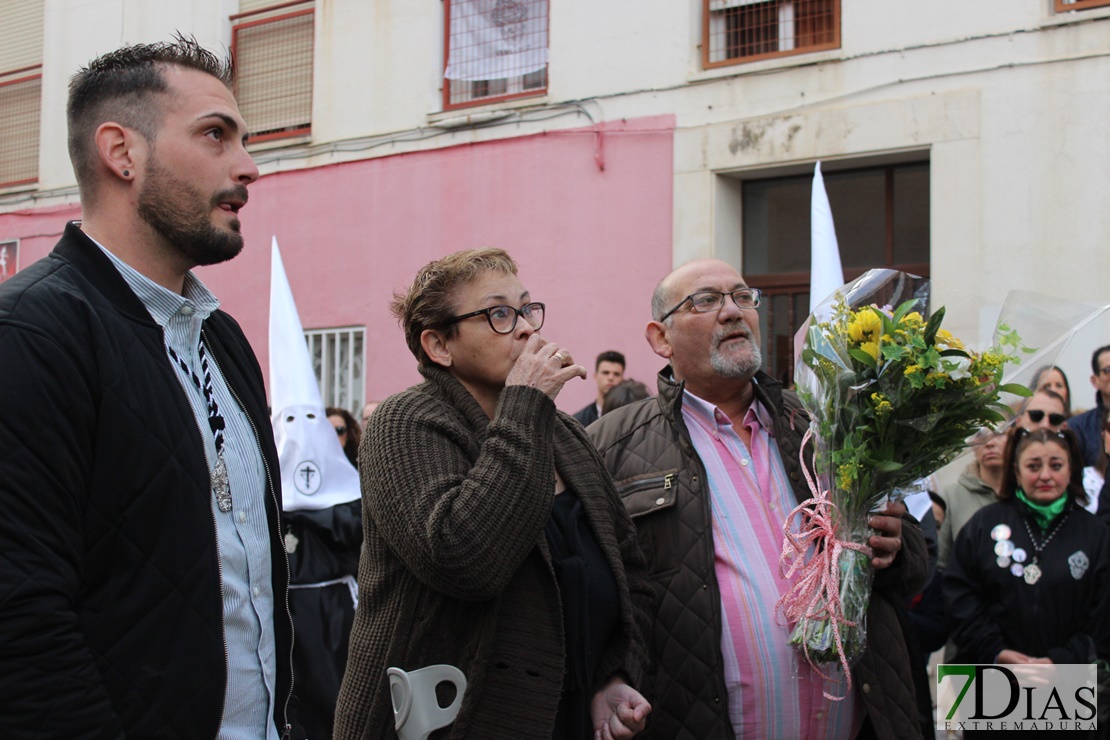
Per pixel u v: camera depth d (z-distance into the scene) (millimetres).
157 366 1800
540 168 7941
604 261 7598
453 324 2240
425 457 2078
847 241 7086
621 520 2426
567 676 2094
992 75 6324
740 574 2629
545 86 8148
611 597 2227
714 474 2760
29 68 11227
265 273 9305
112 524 1679
